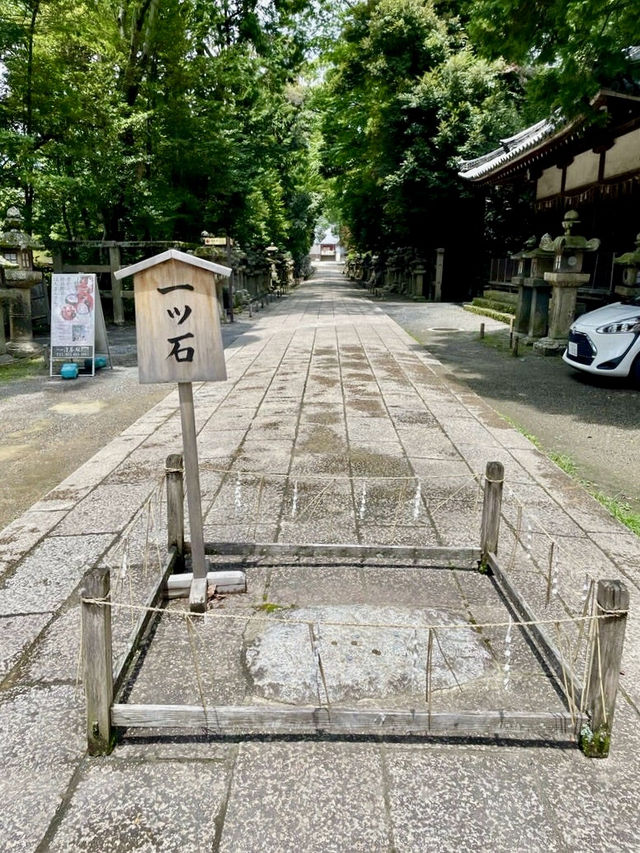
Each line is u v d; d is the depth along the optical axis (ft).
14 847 5.36
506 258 61.67
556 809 5.82
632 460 17.28
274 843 5.41
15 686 7.47
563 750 6.55
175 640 8.34
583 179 44.37
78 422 20.72
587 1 21.49
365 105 78.33
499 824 5.65
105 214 52.80
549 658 7.55
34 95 41.09
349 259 186.60
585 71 24.91
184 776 6.13
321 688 7.35
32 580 10.01
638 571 10.49
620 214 39.55
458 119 64.54
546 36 25.71
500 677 7.65
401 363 31.17
